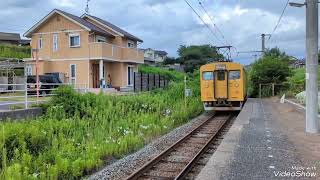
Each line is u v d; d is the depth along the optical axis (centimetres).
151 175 928
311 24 1391
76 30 3141
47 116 1516
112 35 3438
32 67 3247
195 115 2370
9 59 3266
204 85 2450
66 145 1089
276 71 4653
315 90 1403
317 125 1410
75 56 3144
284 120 1834
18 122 1269
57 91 1678
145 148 1284
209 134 1593
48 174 878
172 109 2144
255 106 2703
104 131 1367
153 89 2864
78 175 952
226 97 2402
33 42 3303
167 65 6906
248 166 869
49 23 3234
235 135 1346
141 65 3997
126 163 1076
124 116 1691
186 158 1117
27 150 988
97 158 1053
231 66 2398
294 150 1056
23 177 819
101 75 3081
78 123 1430
